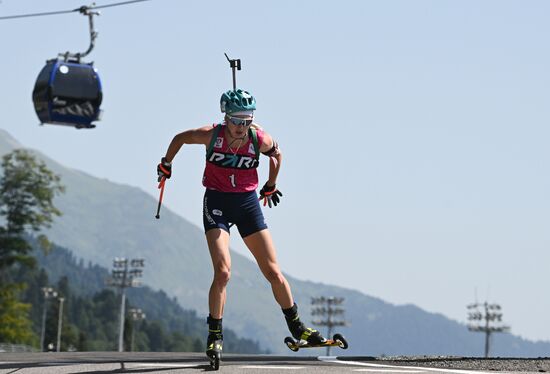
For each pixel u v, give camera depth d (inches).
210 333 669.3
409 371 662.5
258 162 700.7
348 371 650.8
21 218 5324.8
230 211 695.7
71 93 1715.1
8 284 5452.8
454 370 685.9
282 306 709.9
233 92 681.6
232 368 665.6
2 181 5329.7
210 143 684.7
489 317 7431.1
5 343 5447.8
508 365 773.3
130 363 706.8
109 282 7342.5
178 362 751.7
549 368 757.3
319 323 7578.7
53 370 642.2
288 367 675.4
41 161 5403.5
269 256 700.0
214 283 674.8
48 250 5398.6
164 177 718.5
